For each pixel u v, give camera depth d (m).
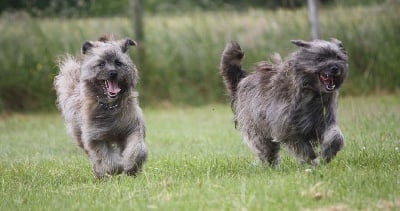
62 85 12.55
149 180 10.15
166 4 32.72
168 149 15.58
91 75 10.84
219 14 29.02
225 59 12.30
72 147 16.30
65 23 26.89
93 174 11.39
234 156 13.05
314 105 10.59
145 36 26.70
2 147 16.70
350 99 24.45
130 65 11.05
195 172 10.76
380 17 27.20
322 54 10.40
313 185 8.76
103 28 26.62
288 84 10.62
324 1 30.31
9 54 25.73
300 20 27.20
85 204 8.77
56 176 11.50
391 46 26.59
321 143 10.72
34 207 8.91
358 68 26.69
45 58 25.48
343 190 8.56
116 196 9.13
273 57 11.65
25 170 12.17
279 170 10.54
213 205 8.24
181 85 26.59
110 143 11.30
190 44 27.03
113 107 10.88
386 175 9.42
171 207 8.28
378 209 7.84
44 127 21.03
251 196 8.32
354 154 11.64
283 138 10.86
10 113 25.19
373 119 17.70
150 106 26.00
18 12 27.12
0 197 9.72
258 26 27.08
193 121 21.47
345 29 26.70
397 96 25.41
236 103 12.09
